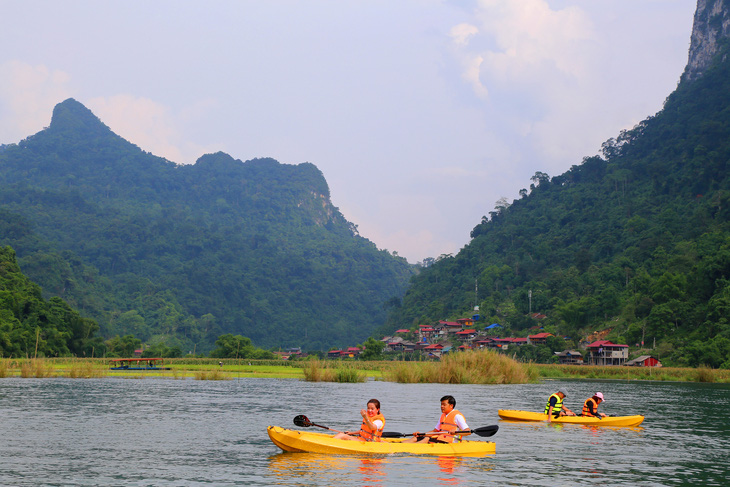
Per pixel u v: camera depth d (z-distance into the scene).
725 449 22.94
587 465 19.61
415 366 68.75
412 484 16.61
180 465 18.94
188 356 166.12
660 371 102.94
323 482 16.75
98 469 18.28
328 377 69.19
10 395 43.41
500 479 17.38
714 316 133.38
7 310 135.25
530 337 169.38
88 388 51.94
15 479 16.95
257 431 26.31
